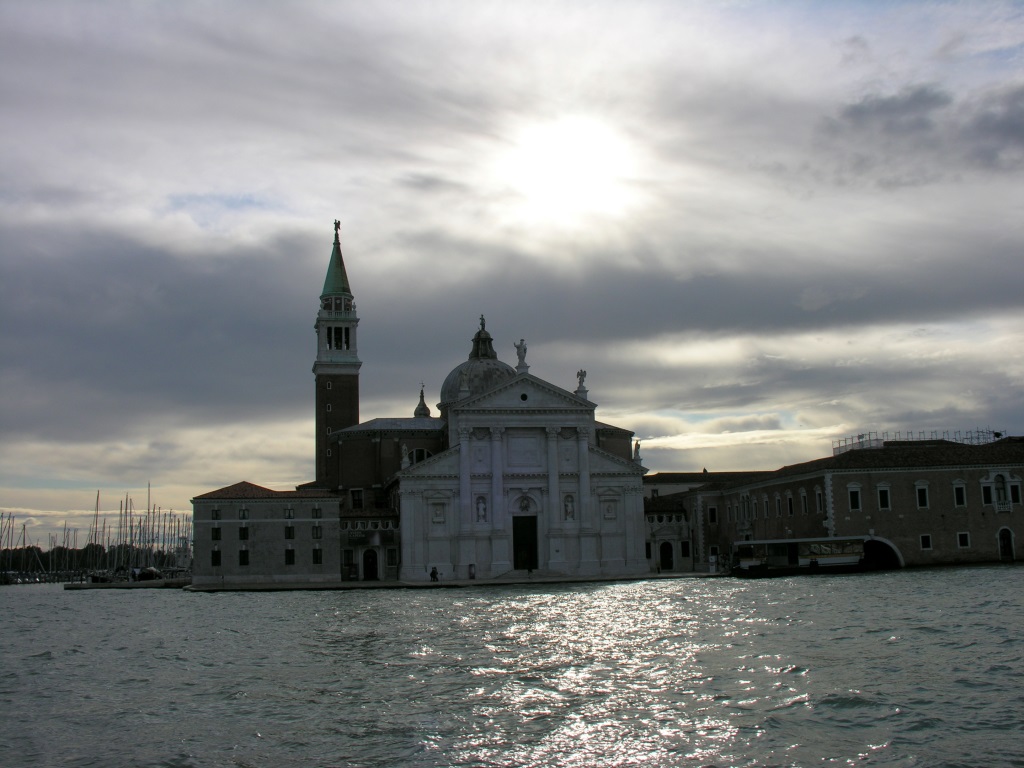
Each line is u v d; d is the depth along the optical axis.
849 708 35.12
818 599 77.00
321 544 138.88
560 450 143.12
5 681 46.78
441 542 140.00
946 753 29.69
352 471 159.50
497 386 141.75
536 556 142.00
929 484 128.75
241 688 42.53
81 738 34.19
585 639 55.72
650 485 184.25
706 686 39.56
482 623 67.19
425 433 161.12
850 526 126.75
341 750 31.52
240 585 134.00
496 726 33.84
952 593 76.94
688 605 77.06
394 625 67.69
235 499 138.00
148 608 96.50
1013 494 130.12
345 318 182.75
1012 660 43.09
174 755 31.52
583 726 33.53
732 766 28.97
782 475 137.88
